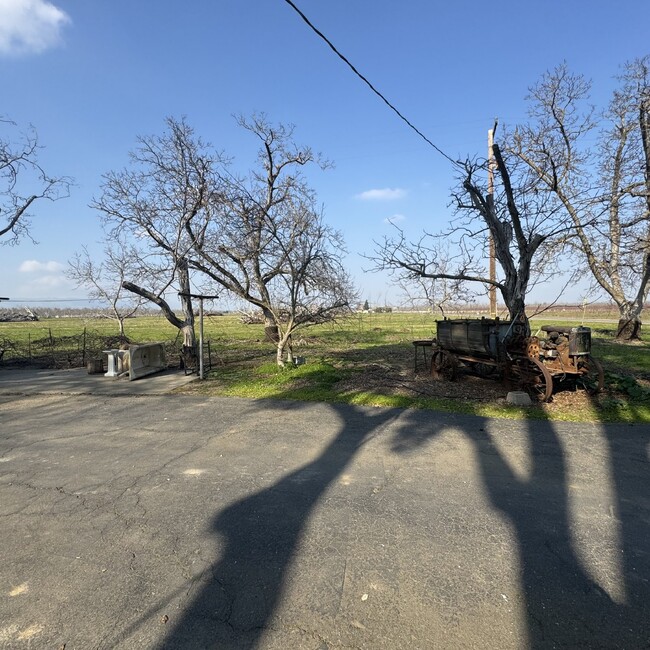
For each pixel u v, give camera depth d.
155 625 2.50
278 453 5.48
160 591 2.80
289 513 3.86
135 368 12.17
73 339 24.23
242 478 4.69
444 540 3.38
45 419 7.48
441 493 4.24
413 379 10.12
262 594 2.77
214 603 2.69
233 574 2.98
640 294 19.73
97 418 7.47
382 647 2.33
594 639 2.38
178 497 4.23
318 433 6.29
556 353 8.18
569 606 2.63
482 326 8.80
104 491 4.39
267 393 9.13
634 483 4.45
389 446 5.65
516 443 5.67
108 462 5.24
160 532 3.55
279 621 2.53
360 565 3.06
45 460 5.35
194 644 2.36
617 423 6.53
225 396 9.08
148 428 6.77
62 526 3.67
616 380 8.52
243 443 5.91
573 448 5.48
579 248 14.78
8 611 2.64
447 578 2.91
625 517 3.74
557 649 2.31
